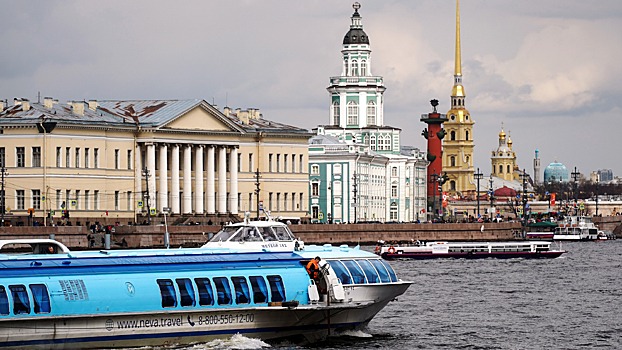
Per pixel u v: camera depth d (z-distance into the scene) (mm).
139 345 70625
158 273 71438
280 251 76812
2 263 67875
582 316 97250
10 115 180875
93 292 69000
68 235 156750
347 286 76750
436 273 143875
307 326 76125
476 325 90750
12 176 178750
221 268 73688
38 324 67375
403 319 93125
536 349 80688
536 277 138000
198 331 72250
